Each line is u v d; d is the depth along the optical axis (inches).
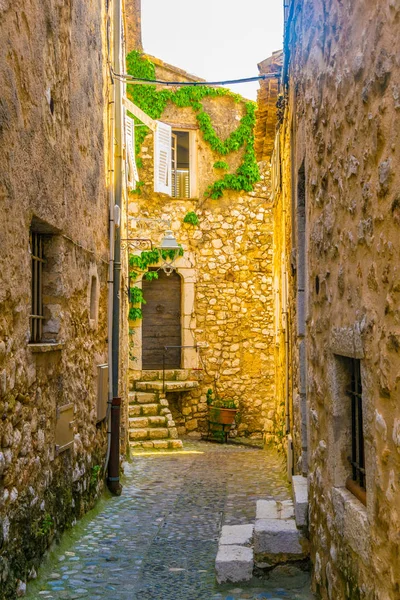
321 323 173.9
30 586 181.6
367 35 120.2
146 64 615.5
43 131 200.1
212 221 631.8
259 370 630.5
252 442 593.0
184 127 626.8
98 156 303.1
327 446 165.2
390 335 108.9
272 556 196.5
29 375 185.0
